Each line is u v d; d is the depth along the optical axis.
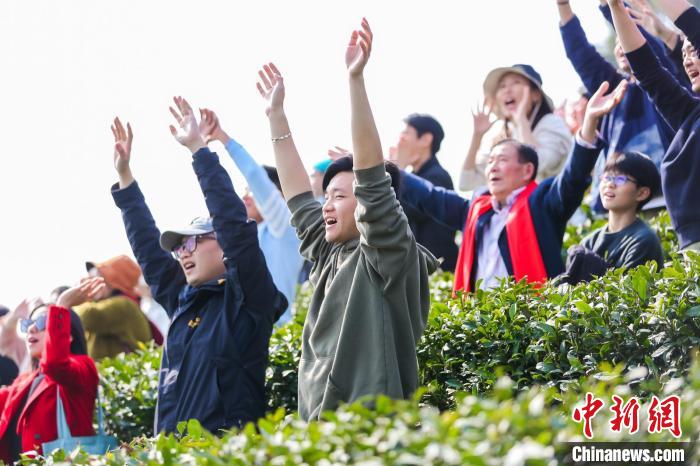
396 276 16.55
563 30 27.97
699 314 17.80
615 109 27.20
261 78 20.34
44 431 23.53
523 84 29.33
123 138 23.86
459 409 12.52
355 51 16.77
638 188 23.17
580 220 31.14
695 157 21.97
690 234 22.09
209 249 22.23
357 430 12.57
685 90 22.55
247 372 21.16
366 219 16.34
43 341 25.17
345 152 25.05
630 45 22.39
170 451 14.80
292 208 19.50
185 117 22.12
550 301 20.14
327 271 18.17
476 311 20.83
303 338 18.03
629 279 19.47
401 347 16.84
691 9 22.73
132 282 30.83
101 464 16.58
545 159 28.67
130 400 25.69
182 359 21.30
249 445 13.58
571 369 18.45
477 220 25.09
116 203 23.81
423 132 30.86
